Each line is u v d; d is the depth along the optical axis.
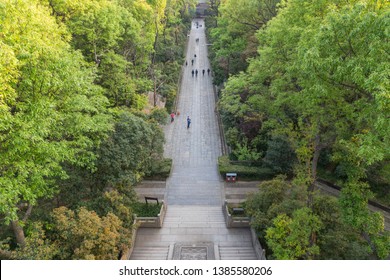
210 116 39.72
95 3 24.03
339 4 14.88
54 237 16.33
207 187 27.16
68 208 18.66
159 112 29.78
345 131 14.74
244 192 26.53
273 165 26.50
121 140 19.16
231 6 32.78
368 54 11.25
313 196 18.50
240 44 34.62
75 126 15.48
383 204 22.69
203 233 21.67
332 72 12.93
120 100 28.03
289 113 22.80
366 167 20.58
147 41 33.41
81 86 16.94
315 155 16.91
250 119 26.98
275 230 16.58
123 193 20.50
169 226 22.33
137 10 33.41
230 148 31.19
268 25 22.98
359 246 16.20
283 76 18.45
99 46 27.11
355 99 14.52
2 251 14.58
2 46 11.62
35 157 14.09
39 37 15.17
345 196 14.86
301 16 17.14
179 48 52.97
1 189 11.77
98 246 15.27
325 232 17.42
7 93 12.46
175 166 30.12
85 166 18.97
